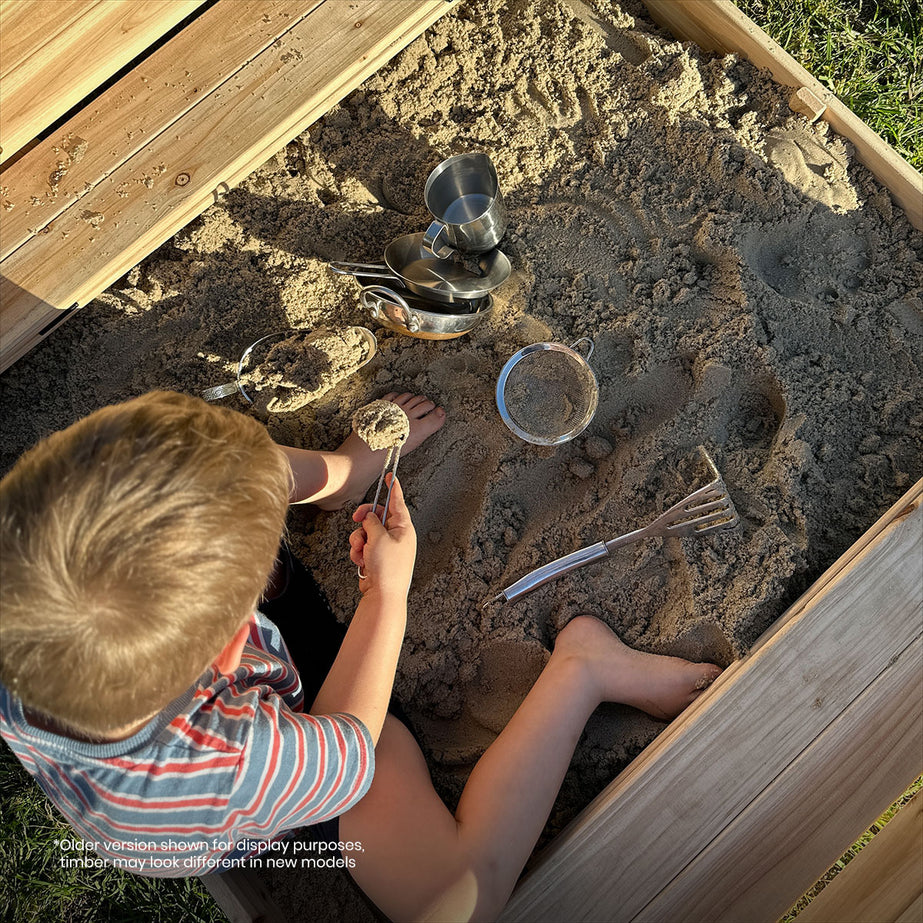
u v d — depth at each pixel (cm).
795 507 180
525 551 195
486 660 192
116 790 124
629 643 184
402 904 153
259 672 149
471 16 214
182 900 209
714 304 196
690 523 182
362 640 165
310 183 209
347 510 203
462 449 205
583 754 180
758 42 201
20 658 104
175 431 106
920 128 226
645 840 157
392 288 198
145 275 206
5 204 180
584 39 210
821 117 201
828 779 157
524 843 159
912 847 152
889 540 164
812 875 154
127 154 181
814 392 190
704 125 202
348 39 184
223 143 182
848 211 199
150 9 179
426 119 212
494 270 195
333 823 156
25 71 178
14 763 209
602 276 202
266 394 200
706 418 191
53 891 208
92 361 206
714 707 160
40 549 100
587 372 195
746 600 173
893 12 234
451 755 185
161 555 101
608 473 197
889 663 160
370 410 184
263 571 114
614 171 205
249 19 185
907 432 187
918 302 193
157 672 109
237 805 130
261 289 206
